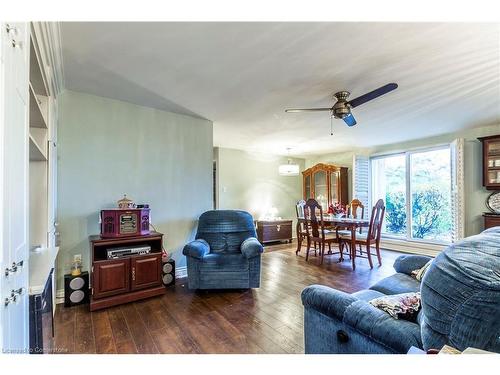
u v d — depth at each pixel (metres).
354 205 4.96
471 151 4.24
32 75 1.72
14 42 0.87
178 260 3.48
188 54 1.97
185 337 1.98
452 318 0.84
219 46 1.86
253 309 2.49
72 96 2.74
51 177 2.13
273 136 4.70
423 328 0.95
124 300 2.59
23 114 1.00
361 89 2.59
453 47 1.86
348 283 3.24
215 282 2.88
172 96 2.84
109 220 2.67
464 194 4.16
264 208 6.39
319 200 6.24
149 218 3.05
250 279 2.91
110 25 1.59
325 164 6.20
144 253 2.77
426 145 4.85
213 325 2.17
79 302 2.56
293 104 3.04
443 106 3.10
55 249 1.98
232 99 2.91
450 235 4.55
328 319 1.32
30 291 1.11
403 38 1.74
